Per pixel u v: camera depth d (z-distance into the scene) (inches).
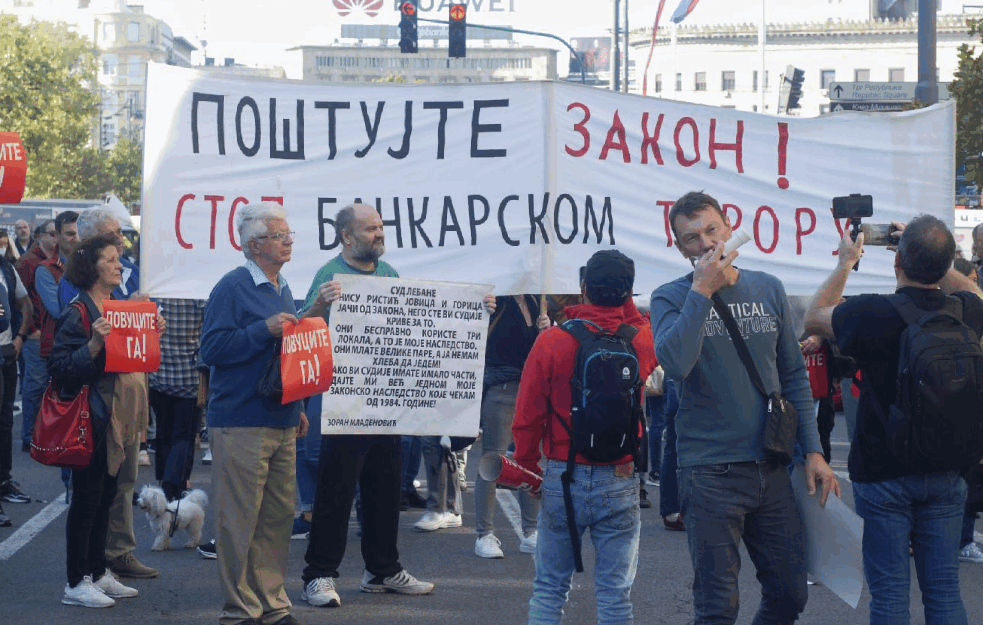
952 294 179.2
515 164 283.0
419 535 319.0
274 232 223.5
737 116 293.1
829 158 298.0
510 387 286.4
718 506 167.3
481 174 283.1
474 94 282.4
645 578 271.0
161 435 335.3
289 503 228.1
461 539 314.0
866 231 185.0
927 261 171.9
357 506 305.4
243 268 224.8
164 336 314.2
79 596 242.8
